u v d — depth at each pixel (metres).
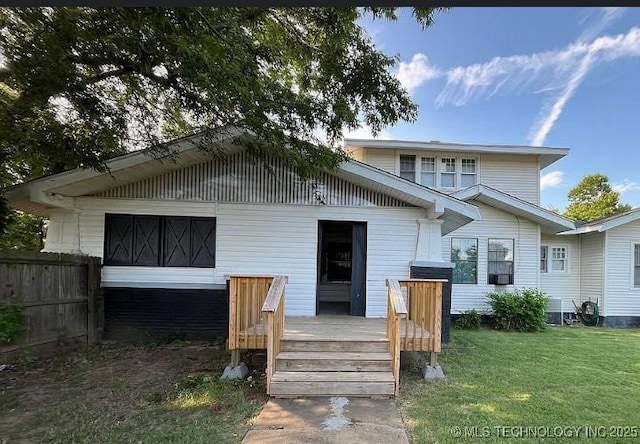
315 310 7.82
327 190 7.94
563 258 13.41
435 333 5.34
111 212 7.69
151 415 3.93
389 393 4.52
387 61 6.28
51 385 4.89
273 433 3.50
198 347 7.08
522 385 5.01
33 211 7.96
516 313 10.31
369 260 7.88
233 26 5.19
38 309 6.04
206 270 7.75
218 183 7.84
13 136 5.53
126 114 6.12
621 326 12.12
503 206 11.89
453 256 12.02
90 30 4.47
